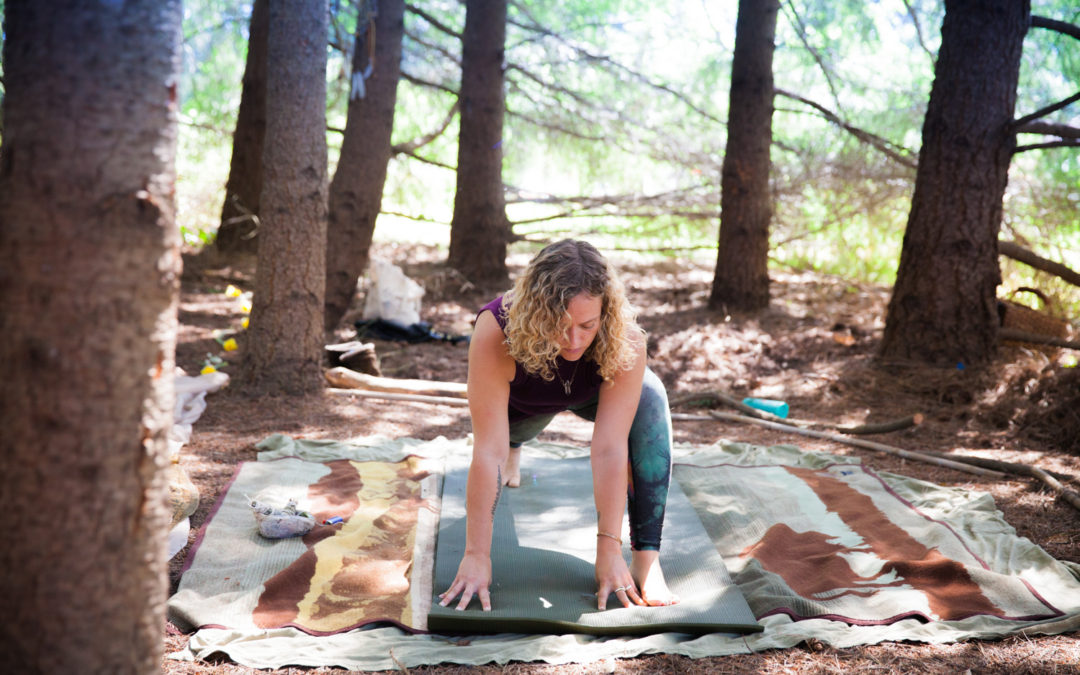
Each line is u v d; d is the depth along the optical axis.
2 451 1.49
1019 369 6.16
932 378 6.42
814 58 11.20
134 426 1.54
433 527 3.58
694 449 5.02
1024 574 3.20
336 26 7.04
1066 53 9.55
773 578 3.10
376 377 6.25
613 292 2.62
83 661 1.55
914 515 3.85
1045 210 10.10
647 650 2.62
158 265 1.54
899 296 6.95
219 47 12.98
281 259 5.68
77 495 1.50
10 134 1.47
